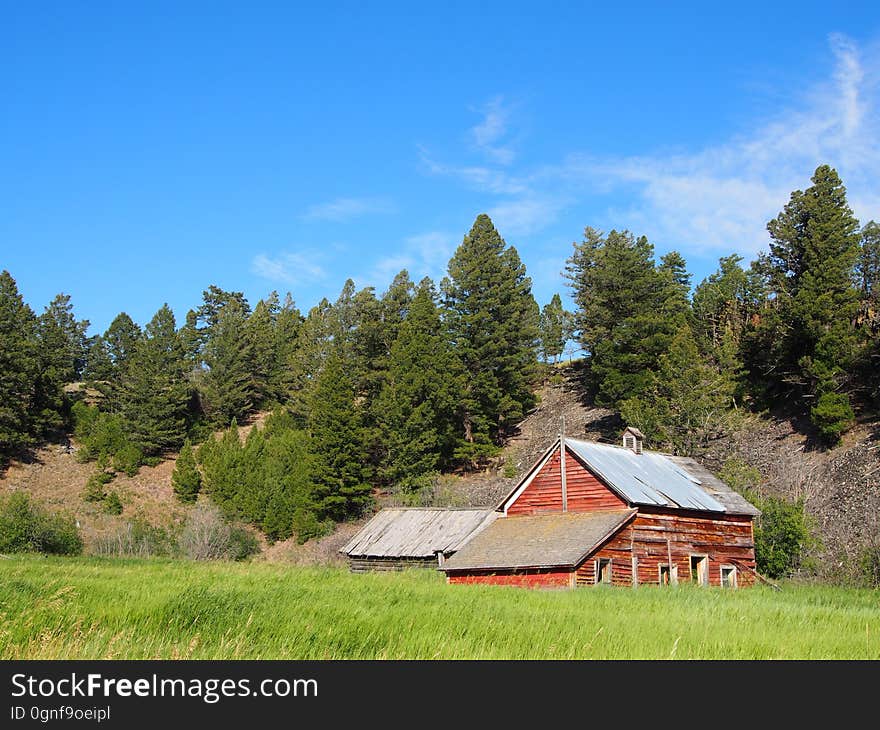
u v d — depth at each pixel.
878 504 48.34
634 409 63.31
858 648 15.27
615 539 35.53
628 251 75.44
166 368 97.69
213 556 61.00
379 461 76.50
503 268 81.44
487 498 67.69
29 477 77.88
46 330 96.62
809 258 63.34
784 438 61.25
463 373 77.62
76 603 14.84
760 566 45.06
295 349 106.75
